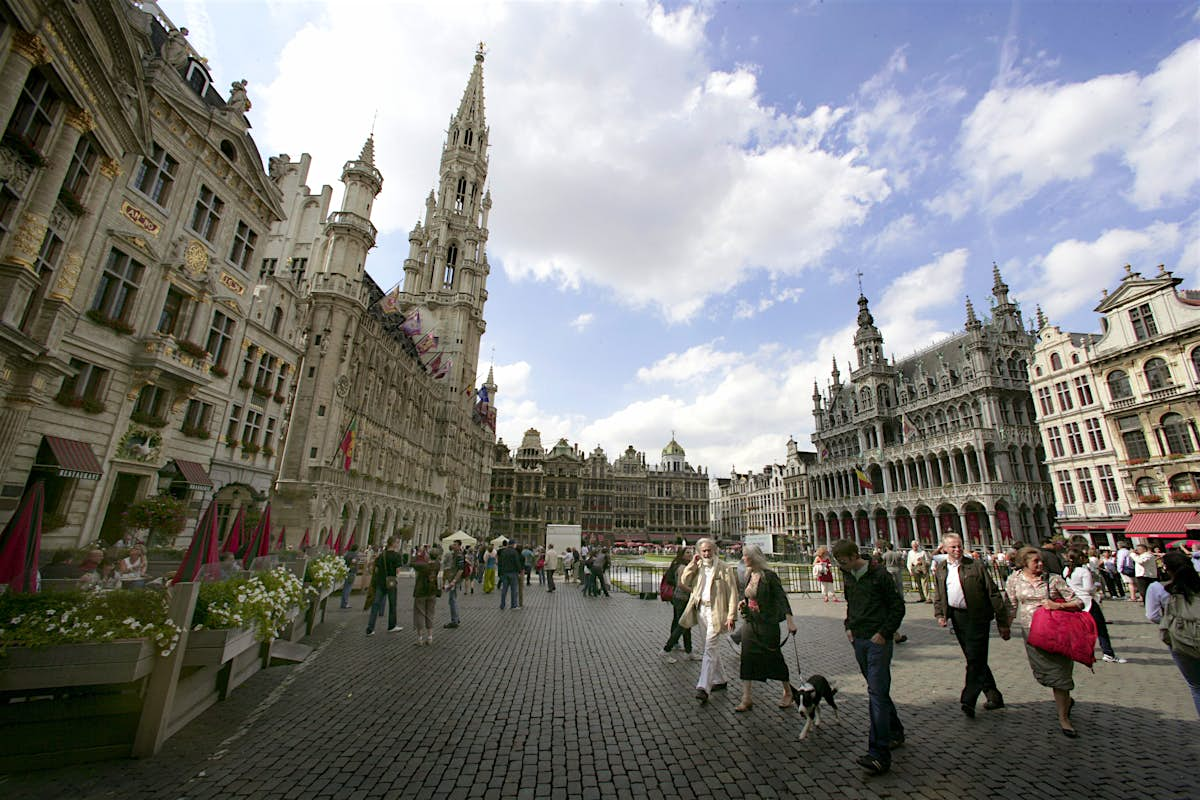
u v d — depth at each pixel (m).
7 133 9.72
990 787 5.09
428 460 55.09
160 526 15.64
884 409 58.69
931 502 49.41
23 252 10.37
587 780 5.25
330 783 5.10
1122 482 32.53
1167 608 6.15
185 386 18.59
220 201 20.38
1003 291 51.59
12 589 5.88
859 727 6.76
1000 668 9.77
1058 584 6.70
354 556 18.25
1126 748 6.00
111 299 15.94
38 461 13.87
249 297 22.44
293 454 31.66
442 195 79.19
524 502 98.25
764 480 101.94
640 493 107.12
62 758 5.38
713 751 5.99
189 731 6.33
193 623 6.33
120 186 15.88
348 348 34.47
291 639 10.59
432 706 7.48
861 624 5.89
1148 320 31.72
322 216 41.94
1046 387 38.22
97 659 5.32
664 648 11.28
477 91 89.19
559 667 9.77
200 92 20.69
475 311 75.19
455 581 13.92
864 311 64.38
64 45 10.34
